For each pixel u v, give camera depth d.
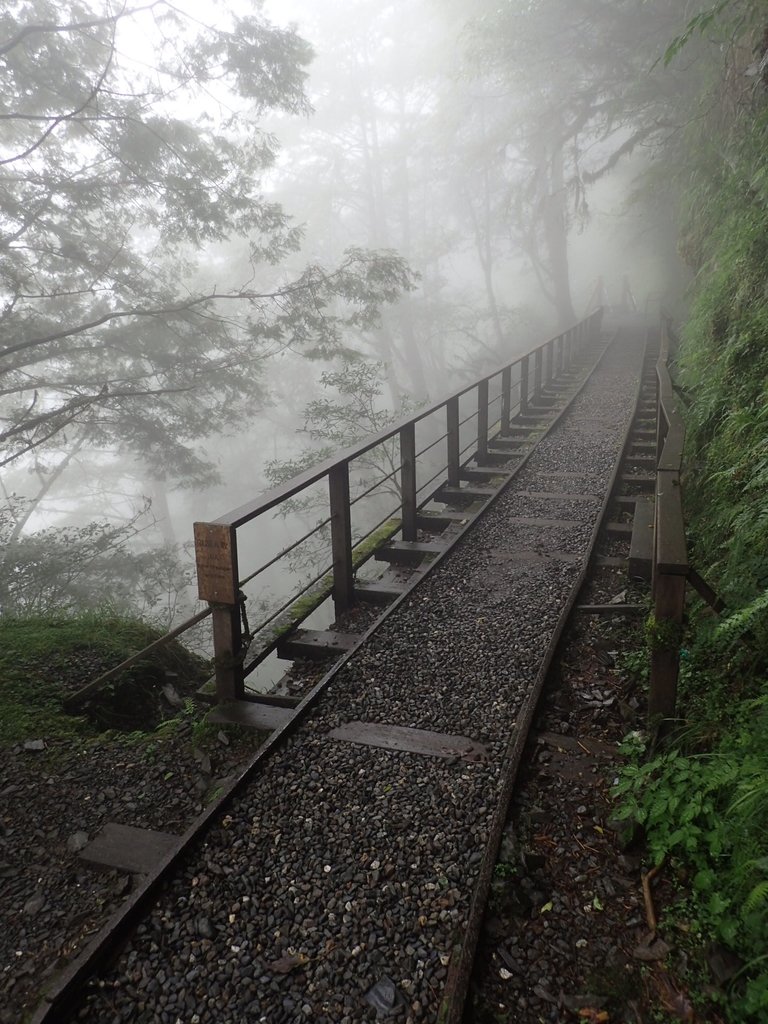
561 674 3.71
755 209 7.01
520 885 2.35
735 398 5.50
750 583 3.39
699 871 2.29
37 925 2.41
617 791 2.61
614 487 6.96
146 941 2.24
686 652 3.63
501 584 5.07
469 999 1.99
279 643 4.61
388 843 2.60
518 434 11.04
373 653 4.16
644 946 2.12
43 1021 1.95
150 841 2.79
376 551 6.23
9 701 3.76
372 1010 1.98
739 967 1.99
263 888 2.43
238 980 2.10
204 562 3.65
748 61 7.93
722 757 2.48
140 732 3.63
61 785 3.18
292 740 3.31
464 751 3.14
